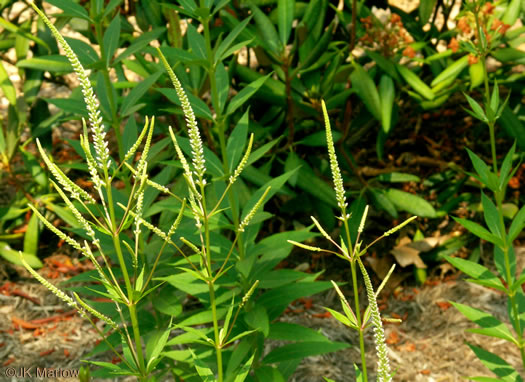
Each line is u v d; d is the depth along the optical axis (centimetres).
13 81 517
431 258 358
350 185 373
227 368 202
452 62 356
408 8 584
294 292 214
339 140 350
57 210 355
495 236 190
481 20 285
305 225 387
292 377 301
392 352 315
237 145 212
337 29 398
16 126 374
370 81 337
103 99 236
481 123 403
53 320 338
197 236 213
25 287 358
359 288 355
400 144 429
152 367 144
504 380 195
